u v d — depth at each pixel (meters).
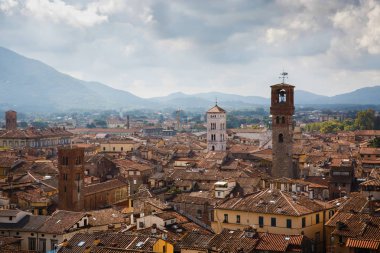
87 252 125.38
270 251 127.00
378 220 132.62
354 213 145.12
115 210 184.75
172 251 133.50
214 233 152.62
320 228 157.38
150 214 162.62
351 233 127.94
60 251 132.00
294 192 187.00
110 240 132.88
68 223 158.88
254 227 148.00
